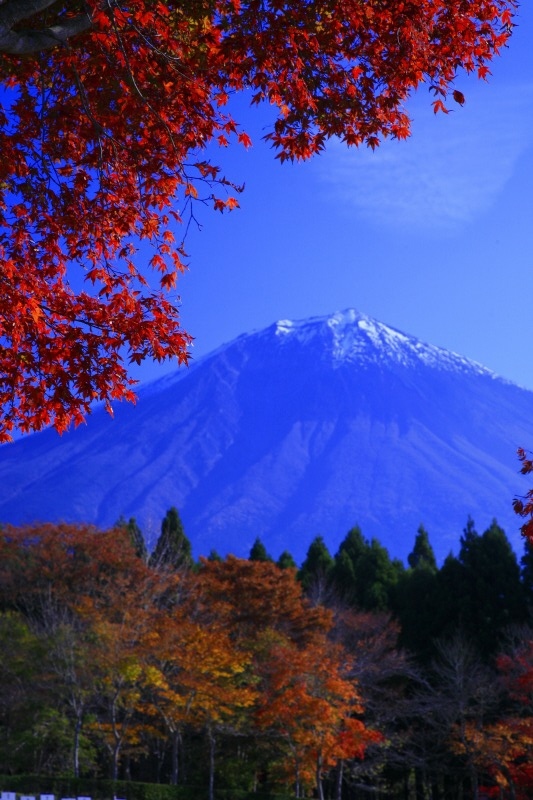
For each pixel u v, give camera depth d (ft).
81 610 135.33
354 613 178.70
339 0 31.58
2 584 161.99
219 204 34.42
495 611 169.78
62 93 34.01
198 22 32.09
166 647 125.18
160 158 34.45
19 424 33.37
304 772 129.90
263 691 135.95
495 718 148.87
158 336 33.12
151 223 35.40
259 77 32.86
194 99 33.63
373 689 155.22
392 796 177.58
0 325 30.45
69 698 132.98
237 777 147.64
